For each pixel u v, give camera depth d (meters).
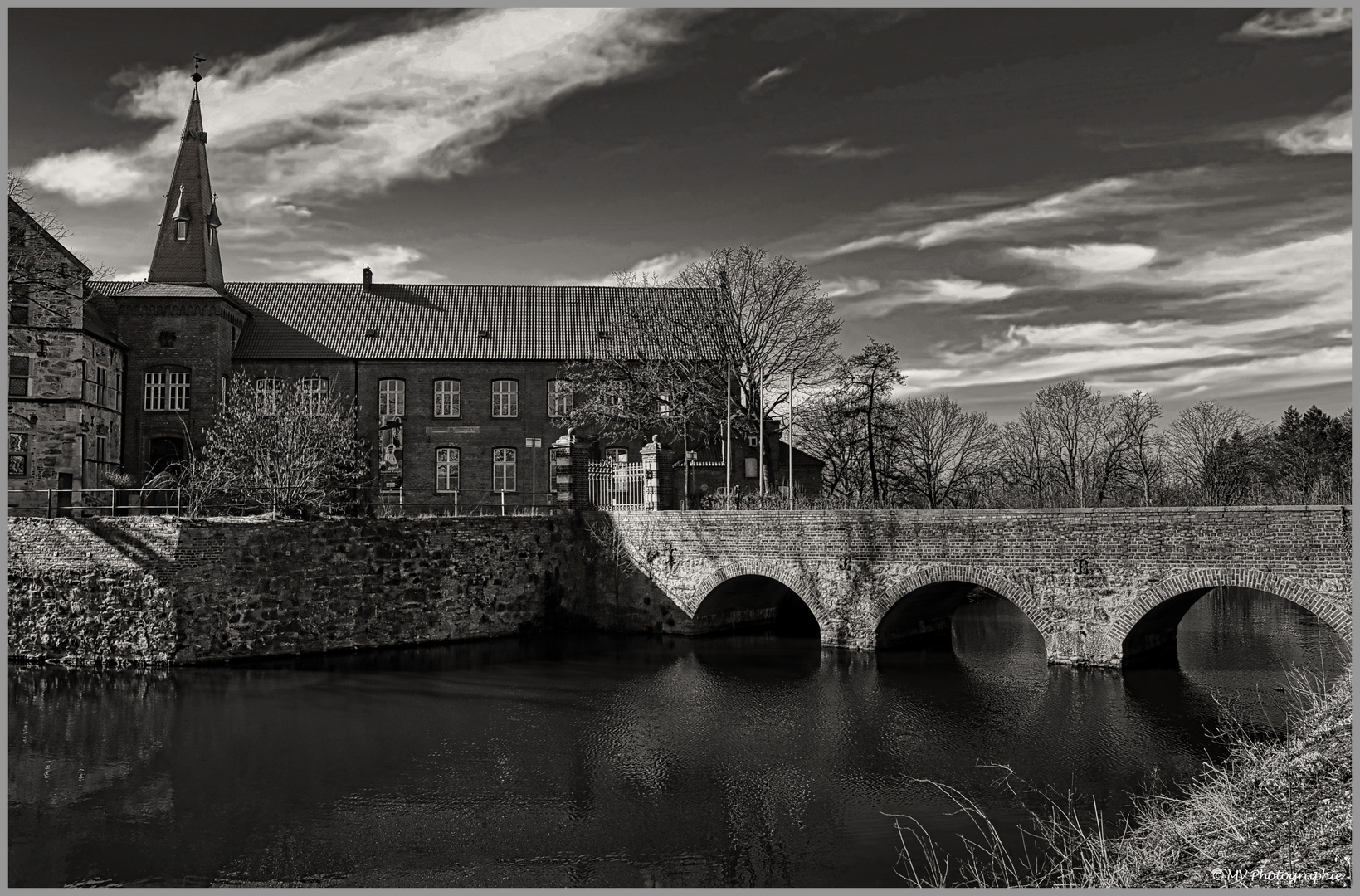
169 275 43.34
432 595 30.25
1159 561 22.95
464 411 45.00
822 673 25.34
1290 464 64.56
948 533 25.91
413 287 49.25
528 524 32.19
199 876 13.57
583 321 47.94
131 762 18.36
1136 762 17.67
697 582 30.53
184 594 26.39
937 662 26.52
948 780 17.11
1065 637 24.25
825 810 15.88
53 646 26.80
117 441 40.56
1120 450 68.12
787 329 43.09
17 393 35.09
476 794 16.72
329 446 33.31
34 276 33.75
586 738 19.84
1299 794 12.61
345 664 26.89
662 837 14.88
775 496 34.53
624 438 43.94
